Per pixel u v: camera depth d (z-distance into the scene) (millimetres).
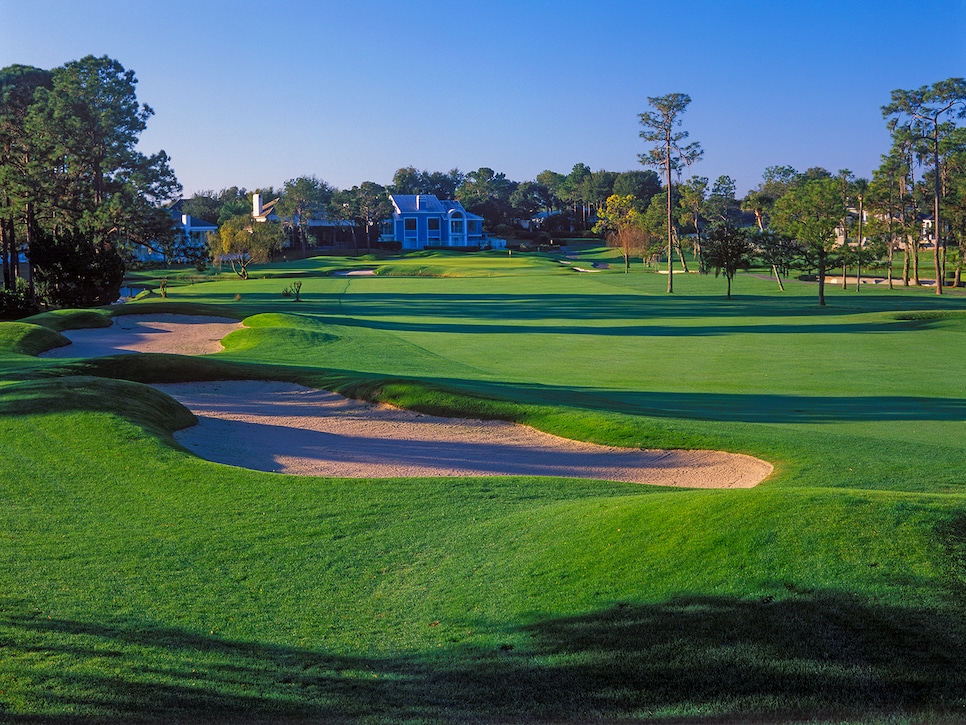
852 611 6844
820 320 49625
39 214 64438
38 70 82125
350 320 47250
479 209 197875
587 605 7594
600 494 11555
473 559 9055
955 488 12312
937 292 76438
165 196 77875
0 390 17453
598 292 73750
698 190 117625
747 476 14289
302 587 8672
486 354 35031
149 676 6797
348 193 161875
